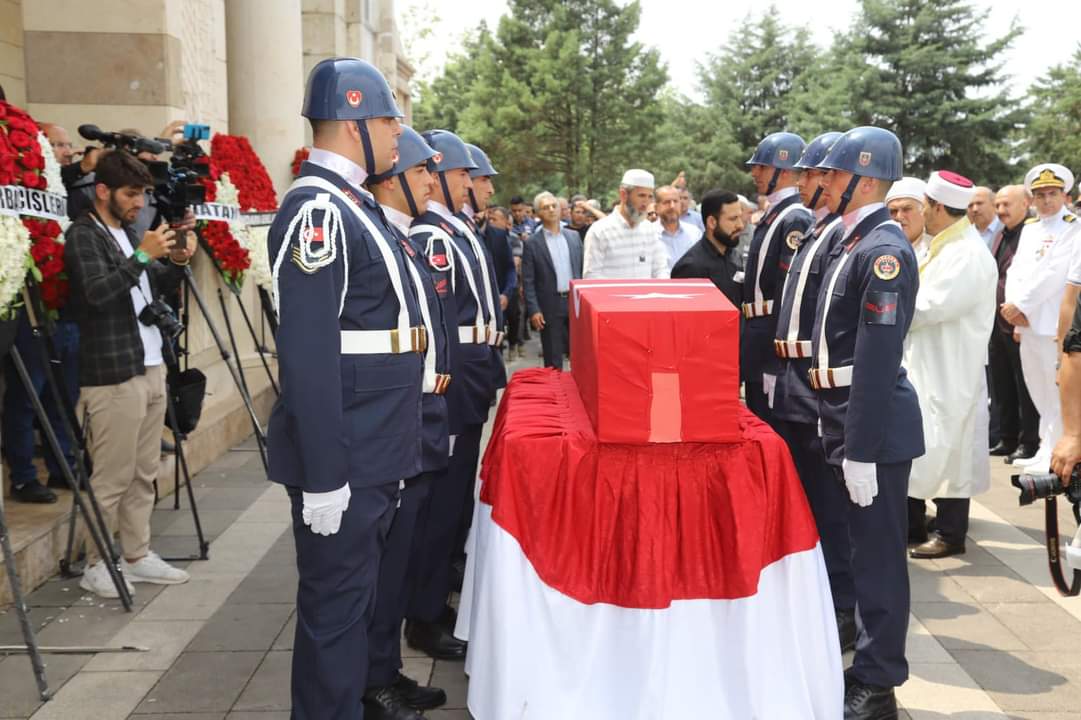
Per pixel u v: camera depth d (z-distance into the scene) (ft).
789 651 9.85
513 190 149.07
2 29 21.68
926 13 152.66
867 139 10.71
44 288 13.33
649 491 9.64
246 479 20.89
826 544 12.98
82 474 13.70
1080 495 9.46
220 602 14.24
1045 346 20.86
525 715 9.46
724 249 18.62
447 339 12.20
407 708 10.61
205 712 11.00
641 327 9.40
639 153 145.07
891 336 10.13
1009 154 156.25
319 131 9.23
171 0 21.31
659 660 9.52
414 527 11.48
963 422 16.07
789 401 12.28
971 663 12.40
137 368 14.01
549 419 10.46
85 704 11.19
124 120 21.26
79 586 14.79
